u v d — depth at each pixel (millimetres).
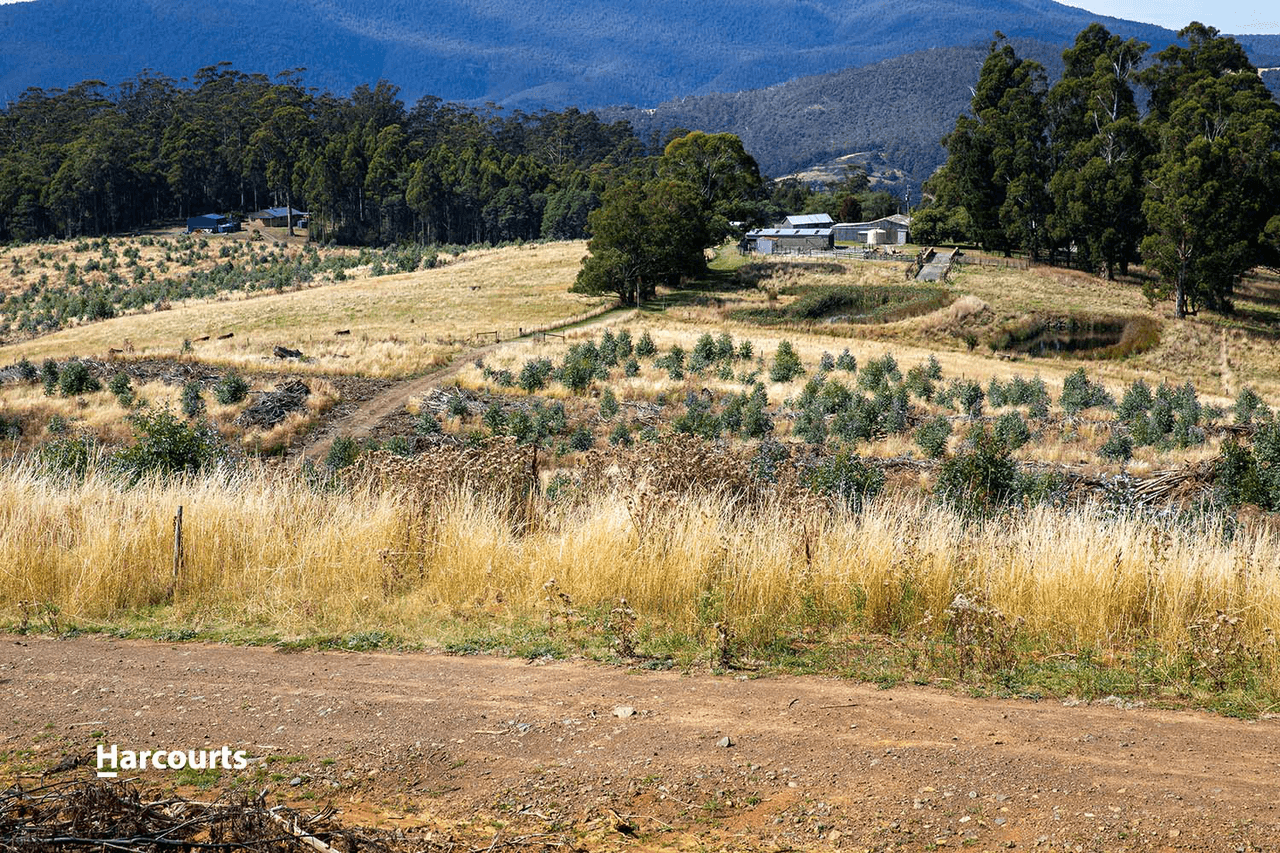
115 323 75188
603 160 198250
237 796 3992
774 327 67438
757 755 4508
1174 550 6984
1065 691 5352
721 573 7148
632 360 49000
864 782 4191
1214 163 71438
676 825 3924
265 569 7883
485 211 155500
